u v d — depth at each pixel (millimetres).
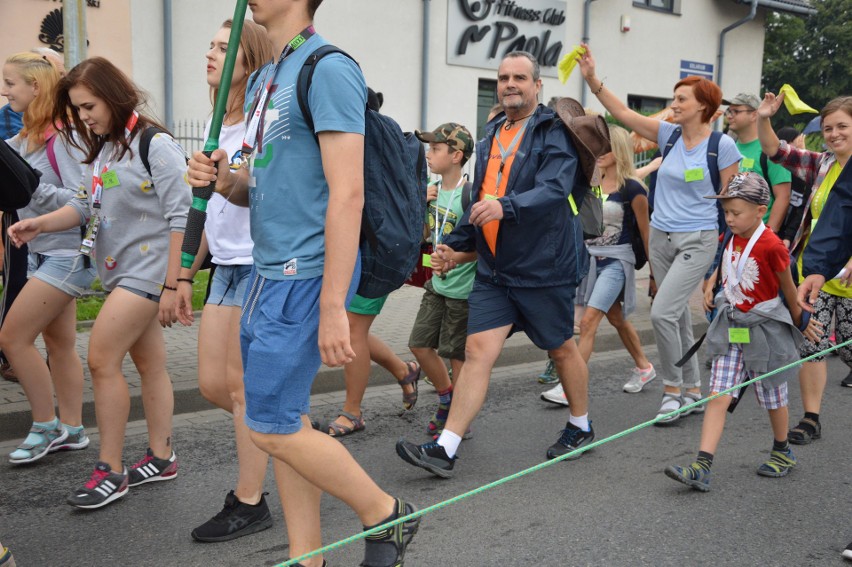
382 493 2654
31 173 3600
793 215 6707
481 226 4285
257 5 2549
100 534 3621
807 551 3514
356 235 2396
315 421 5145
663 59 19531
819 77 46219
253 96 2639
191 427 5227
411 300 9430
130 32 11766
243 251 3357
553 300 4355
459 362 5004
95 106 3588
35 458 4496
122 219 3709
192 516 3818
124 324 3740
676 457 4766
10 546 3500
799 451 4887
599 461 4684
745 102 6695
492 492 4172
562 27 17359
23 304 4238
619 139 5766
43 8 10938
